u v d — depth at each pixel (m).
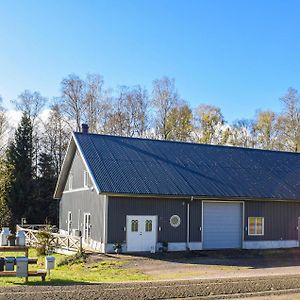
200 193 28.23
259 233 30.59
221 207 29.62
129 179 27.47
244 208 30.20
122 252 26.28
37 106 56.62
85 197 30.16
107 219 26.20
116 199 26.53
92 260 23.78
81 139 30.45
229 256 26.47
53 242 28.62
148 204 27.28
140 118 56.19
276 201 31.30
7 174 44.84
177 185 28.36
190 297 14.00
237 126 65.94
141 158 30.28
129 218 26.70
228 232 29.69
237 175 32.03
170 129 56.62
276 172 34.25
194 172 30.59
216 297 14.05
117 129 54.72
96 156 28.86
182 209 28.23
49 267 17.64
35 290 14.62
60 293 14.12
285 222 31.56
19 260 16.17
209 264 23.34
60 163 53.59
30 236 31.12
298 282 17.22
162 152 32.03
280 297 14.07
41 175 49.53
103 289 15.05
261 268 22.12
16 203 45.91
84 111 53.66
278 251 29.25
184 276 19.22
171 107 57.00
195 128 60.12
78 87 53.75
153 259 24.50
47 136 55.50
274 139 62.44
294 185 33.09
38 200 46.97
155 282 16.98
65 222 34.88
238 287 15.88
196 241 28.47
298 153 38.66
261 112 64.00
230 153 35.09
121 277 18.86
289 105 59.84
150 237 27.12
